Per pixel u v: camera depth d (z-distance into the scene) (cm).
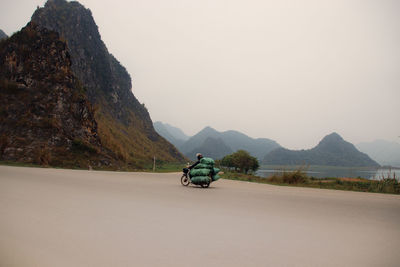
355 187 1662
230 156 8706
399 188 1496
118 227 431
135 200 707
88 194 771
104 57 12325
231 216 550
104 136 4700
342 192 1279
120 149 4756
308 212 631
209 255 323
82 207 574
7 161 2450
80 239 363
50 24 9450
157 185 1184
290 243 380
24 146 2745
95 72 11231
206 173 1184
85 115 3809
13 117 3005
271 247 360
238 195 928
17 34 3803
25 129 2947
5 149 2619
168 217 518
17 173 1339
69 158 2958
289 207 696
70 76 3916
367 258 326
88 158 3189
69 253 313
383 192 1441
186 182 1396
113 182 1205
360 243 389
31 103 3206
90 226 429
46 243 343
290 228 467
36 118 3117
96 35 12369
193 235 404
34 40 3747
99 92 11044
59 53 3884
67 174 1520
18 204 568
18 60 3500
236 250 344
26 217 464
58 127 3189
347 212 655
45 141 2939
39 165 2461
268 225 484
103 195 769
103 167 3162
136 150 9738
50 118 3212
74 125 3522
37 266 274
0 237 357
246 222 501
